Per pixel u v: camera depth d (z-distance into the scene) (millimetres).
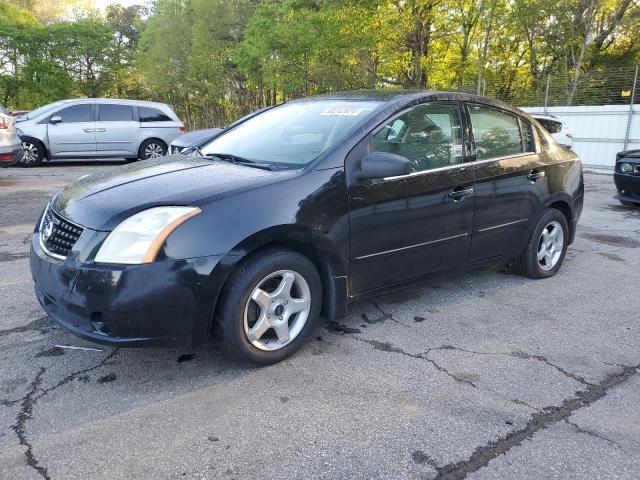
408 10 19266
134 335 2650
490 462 2289
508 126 4359
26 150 12344
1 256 5098
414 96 3727
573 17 21266
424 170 3619
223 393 2785
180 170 3287
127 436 2404
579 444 2428
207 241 2693
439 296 4340
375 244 3377
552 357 3307
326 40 20219
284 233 2920
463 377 3023
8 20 35438
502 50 23094
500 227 4211
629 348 3461
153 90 43094
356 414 2625
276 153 3492
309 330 3213
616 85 16562
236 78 36531
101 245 2637
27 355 3141
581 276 4988
